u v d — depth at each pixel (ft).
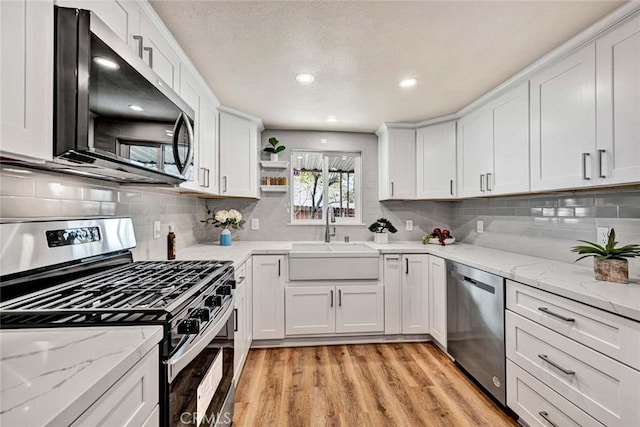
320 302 8.84
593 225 5.99
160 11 4.66
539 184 6.18
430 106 8.73
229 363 5.09
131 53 3.50
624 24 4.51
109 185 5.14
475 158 8.47
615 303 3.71
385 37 5.36
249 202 10.94
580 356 4.20
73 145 2.73
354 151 11.40
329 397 6.36
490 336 6.17
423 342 9.16
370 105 8.64
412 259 9.09
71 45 2.74
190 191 7.04
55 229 3.85
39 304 3.16
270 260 8.68
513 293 5.56
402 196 10.29
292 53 5.90
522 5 4.50
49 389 1.78
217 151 8.47
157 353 2.80
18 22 2.34
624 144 4.52
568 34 5.21
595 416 3.98
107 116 3.09
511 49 5.71
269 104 8.57
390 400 6.26
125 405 2.26
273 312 8.70
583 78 5.17
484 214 9.47
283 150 10.66
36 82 2.52
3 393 1.73
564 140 5.57
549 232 7.06
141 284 4.03
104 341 2.50
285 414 5.82
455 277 7.57
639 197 5.17
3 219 3.25
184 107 5.09
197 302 3.72
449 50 5.76
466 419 5.69
